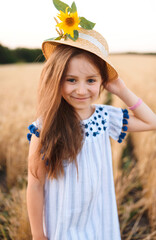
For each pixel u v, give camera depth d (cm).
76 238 122
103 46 116
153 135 349
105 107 133
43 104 113
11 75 1692
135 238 220
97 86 112
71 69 104
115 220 133
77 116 120
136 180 289
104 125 128
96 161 123
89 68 105
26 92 827
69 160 117
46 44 124
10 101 665
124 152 390
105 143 130
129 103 135
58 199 122
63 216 121
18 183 299
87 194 121
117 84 135
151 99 633
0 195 262
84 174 120
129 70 1789
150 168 289
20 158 308
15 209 223
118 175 261
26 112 450
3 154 361
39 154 114
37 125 116
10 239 213
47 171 119
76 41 108
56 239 122
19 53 3825
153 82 977
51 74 111
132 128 137
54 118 114
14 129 393
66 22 102
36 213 120
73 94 109
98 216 131
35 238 124
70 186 121
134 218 245
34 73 1722
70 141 114
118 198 244
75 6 106
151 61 2694
